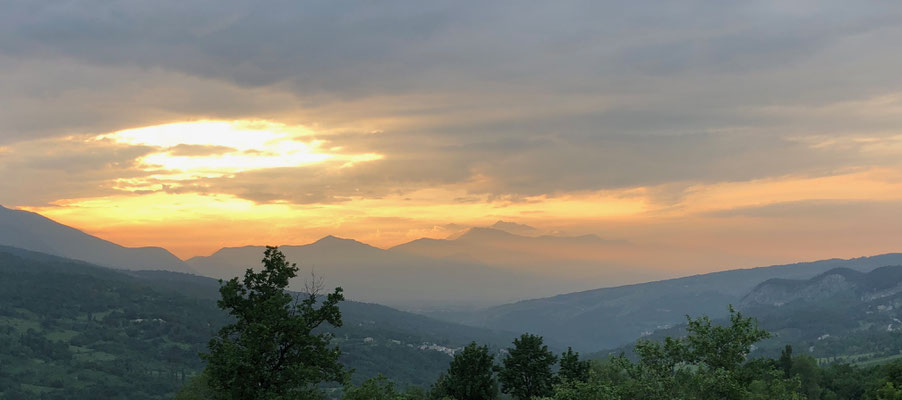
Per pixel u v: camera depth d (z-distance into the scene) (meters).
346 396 45.97
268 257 47.28
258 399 41.75
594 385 44.09
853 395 127.00
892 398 52.12
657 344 44.94
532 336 79.88
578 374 74.88
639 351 44.78
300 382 43.72
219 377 42.56
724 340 43.59
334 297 47.66
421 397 90.38
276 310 43.81
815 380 124.25
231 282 45.84
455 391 78.25
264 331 41.44
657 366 43.62
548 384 75.62
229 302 45.44
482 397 77.56
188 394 74.50
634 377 43.69
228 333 45.41
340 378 47.16
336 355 46.59
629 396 42.59
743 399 40.47
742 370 43.91
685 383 41.72
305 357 44.91
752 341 43.12
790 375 125.00
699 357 44.16
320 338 46.25
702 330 44.12
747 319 43.69
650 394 42.00
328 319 47.25
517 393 77.25
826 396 123.88
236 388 41.53
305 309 46.94
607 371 50.25
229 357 41.38
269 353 43.66
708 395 40.47
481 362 79.31
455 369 79.81
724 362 42.75
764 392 44.41
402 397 50.66
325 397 48.41
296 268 47.78
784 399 43.06
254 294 46.09
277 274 46.97
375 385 49.00
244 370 41.47
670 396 41.00
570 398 45.66
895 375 75.56
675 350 44.31
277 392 42.97
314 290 48.66
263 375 42.16
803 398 44.97
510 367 78.50
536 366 76.75
